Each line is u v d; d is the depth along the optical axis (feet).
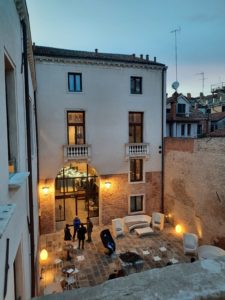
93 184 53.11
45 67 45.85
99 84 49.44
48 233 48.39
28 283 16.67
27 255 16.99
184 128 78.13
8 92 14.38
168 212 53.98
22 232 14.49
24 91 20.02
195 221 44.70
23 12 17.39
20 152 15.72
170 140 52.26
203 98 122.72
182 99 79.36
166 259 38.73
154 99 53.62
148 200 55.06
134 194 53.93
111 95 50.42
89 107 49.14
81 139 49.80
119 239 46.09
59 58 45.93
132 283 4.62
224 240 37.78
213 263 5.21
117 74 50.47
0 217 7.05
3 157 9.82
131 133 53.62
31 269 19.34
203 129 79.51
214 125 84.94
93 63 48.34
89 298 4.41
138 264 33.24
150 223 51.65
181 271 4.92
